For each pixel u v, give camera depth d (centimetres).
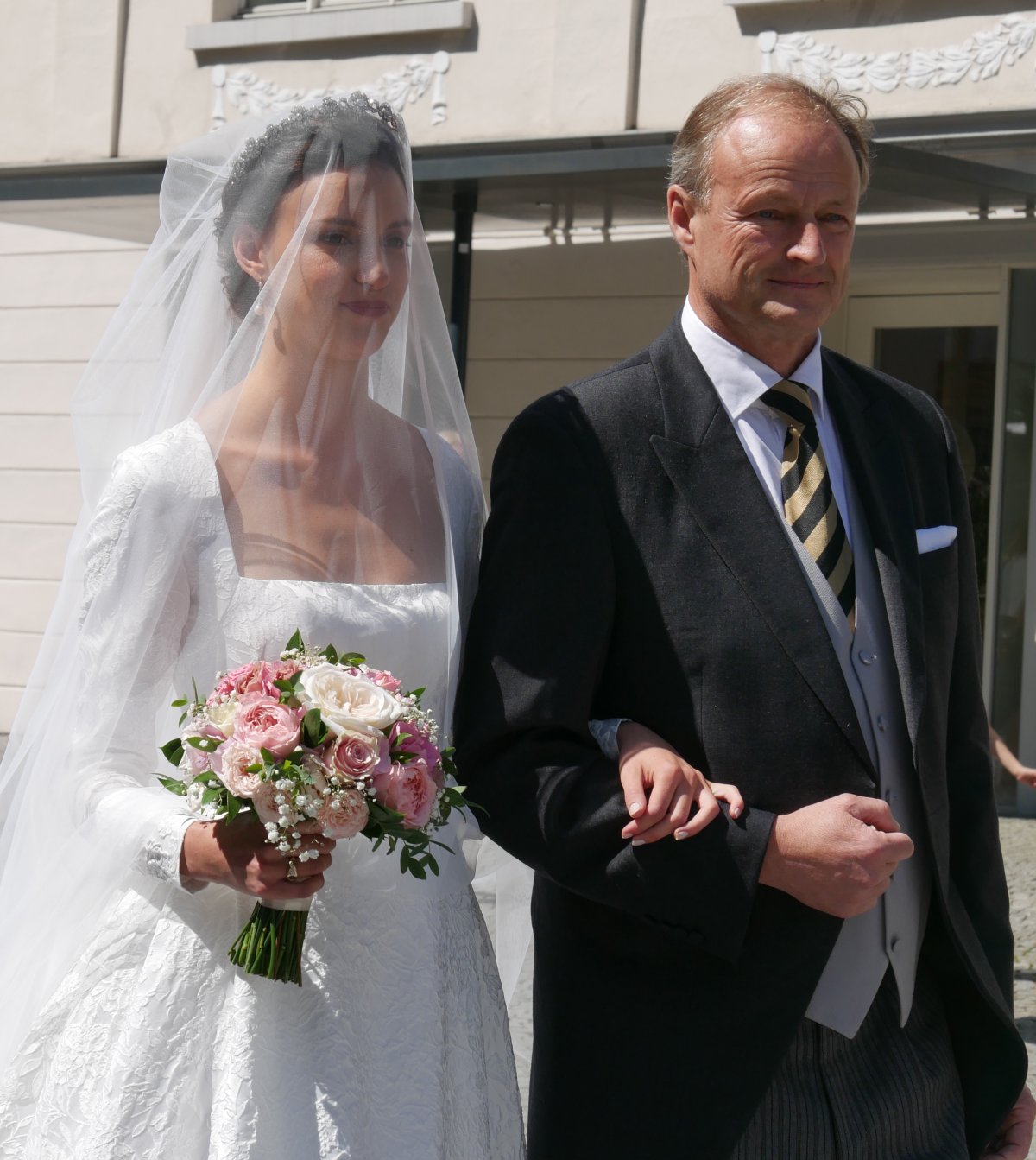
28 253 757
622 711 202
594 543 199
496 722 197
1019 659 642
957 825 220
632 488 202
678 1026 195
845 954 198
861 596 204
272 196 207
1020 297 635
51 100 729
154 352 217
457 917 208
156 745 203
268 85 692
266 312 206
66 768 198
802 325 199
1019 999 407
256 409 206
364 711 181
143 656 197
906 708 201
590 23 630
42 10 730
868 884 181
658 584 199
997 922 219
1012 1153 219
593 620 197
